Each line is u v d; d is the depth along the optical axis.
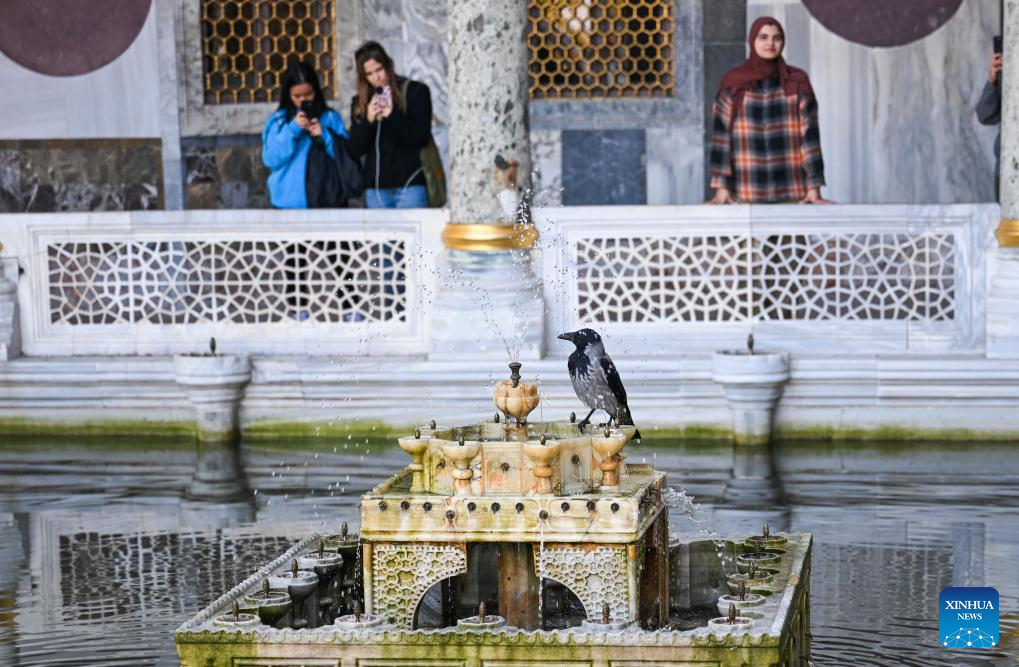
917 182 17.11
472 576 6.73
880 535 9.18
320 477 11.39
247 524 9.75
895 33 17.00
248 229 13.56
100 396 13.37
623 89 17.33
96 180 17.45
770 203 14.20
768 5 17.02
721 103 14.23
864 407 12.74
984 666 6.61
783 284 13.55
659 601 6.28
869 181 17.14
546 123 17.20
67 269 14.06
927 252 13.02
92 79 17.34
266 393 13.05
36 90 17.38
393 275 13.48
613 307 13.22
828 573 8.29
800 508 10.01
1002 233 12.80
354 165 14.38
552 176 17.28
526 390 6.08
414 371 12.84
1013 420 12.62
